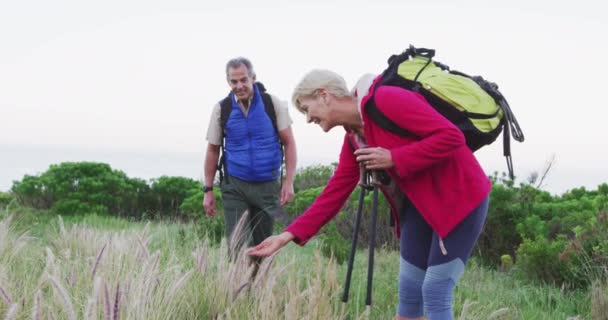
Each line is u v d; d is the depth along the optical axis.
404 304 3.35
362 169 3.40
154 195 14.21
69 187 13.79
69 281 3.71
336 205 3.56
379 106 2.91
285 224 9.48
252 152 5.30
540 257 6.61
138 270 4.01
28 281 3.85
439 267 3.00
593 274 6.08
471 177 2.96
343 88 3.16
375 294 4.96
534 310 5.25
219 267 4.26
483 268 7.48
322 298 3.70
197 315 3.83
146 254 4.21
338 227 9.41
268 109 5.33
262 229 5.45
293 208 10.15
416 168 2.82
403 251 3.32
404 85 2.98
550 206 8.55
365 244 9.21
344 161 3.53
